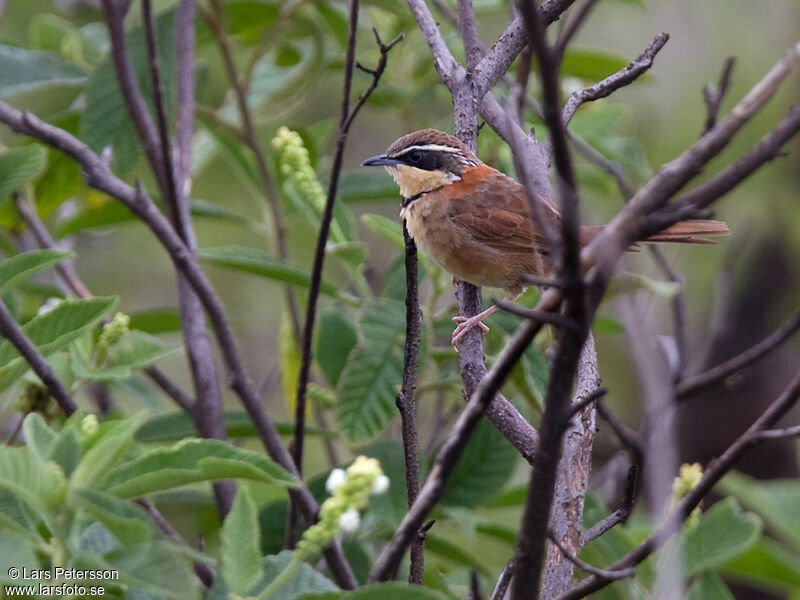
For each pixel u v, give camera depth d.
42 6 16.33
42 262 6.92
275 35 11.79
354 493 5.07
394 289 10.20
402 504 9.01
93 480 5.33
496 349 10.76
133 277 18.66
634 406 17.08
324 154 15.41
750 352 10.45
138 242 18.52
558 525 6.72
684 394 10.48
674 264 12.53
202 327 9.25
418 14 9.37
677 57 15.87
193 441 5.54
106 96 10.62
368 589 5.07
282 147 9.66
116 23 9.11
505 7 12.09
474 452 9.44
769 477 18.03
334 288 10.08
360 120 19.00
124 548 5.09
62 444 5.52
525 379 10.23
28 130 8.59
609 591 7.62
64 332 7.20
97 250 18.42
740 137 15.45
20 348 6.86
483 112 9.11
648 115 15.77
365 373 9.31
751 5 15.87
